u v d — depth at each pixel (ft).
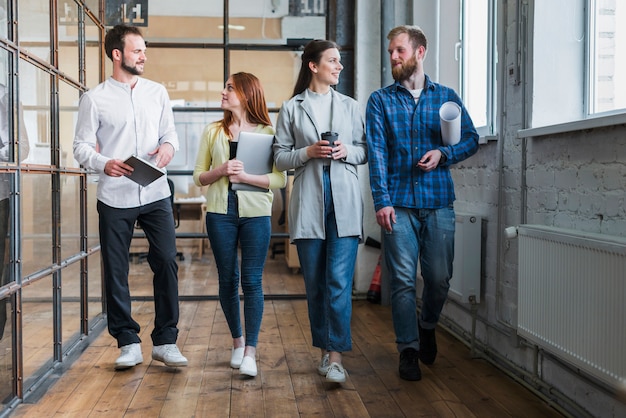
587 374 8.98
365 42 18.65
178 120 18.72
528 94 10.61
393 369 11.63
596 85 10.09
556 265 9.01
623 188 8.20
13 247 9.37
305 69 11.07
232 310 11.66
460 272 12.60
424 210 10.77
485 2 13.76
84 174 13.48
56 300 11.57
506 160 11.65
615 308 7.57
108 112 11.55
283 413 9.46
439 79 16.38
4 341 9.17
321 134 10.36
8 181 9.14
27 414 9.36
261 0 18.69
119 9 18.43
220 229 11.24
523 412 9.46
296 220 10.64
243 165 11.12
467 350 13.00
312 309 10.99
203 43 18.60
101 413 9.47
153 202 11.66
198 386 10.74
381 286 17.97
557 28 10.44
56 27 11.67
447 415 9.34
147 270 19.56
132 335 11.74
